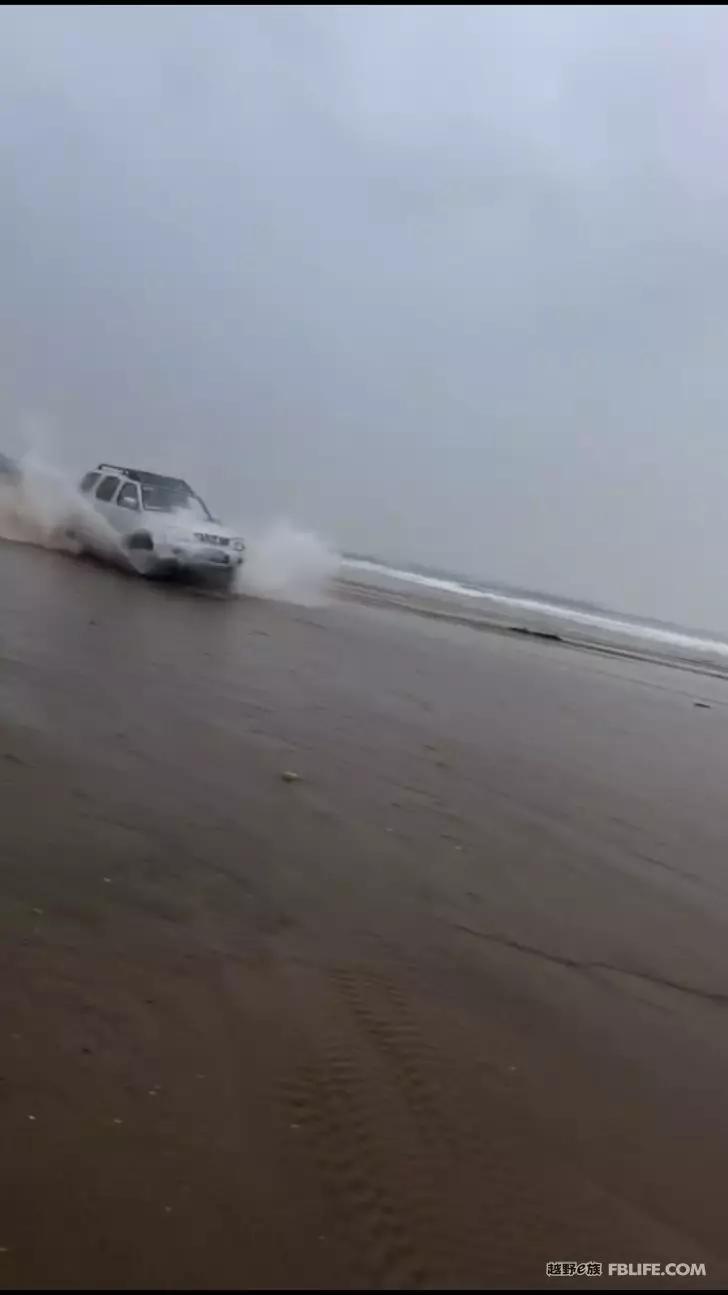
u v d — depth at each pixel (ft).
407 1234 8.09
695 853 19.79
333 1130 9.25
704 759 30.35
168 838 15.89
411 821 18.88
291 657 35.09
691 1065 11.42
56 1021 10.29
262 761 21.22
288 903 14.19
